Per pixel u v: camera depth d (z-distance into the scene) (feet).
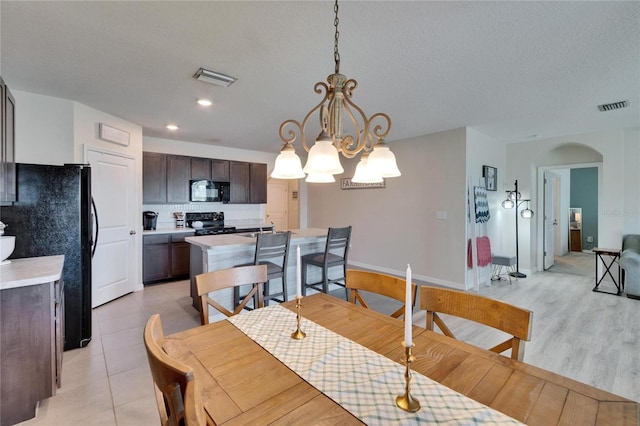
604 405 2.72
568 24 6.09
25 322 5.60
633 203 14.12
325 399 2.85
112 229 12.12
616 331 9.57
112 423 5.51
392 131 14.67
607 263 14.82
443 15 5.81
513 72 8.23
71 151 10.27
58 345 6.44
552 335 9.32
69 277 8.07
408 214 16.24
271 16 5.84
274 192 26.43
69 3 5.45
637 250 13.51
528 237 17.22
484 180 15.38
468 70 8.12
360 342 4.02
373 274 5.71
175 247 15.37
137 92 9.65
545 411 2.66
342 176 19.99
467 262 14.10
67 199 8.02
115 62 7.71
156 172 15.53
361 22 6.02
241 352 3.74
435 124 13.44
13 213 7.46
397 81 8.80
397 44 6.83
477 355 3.67
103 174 11.64
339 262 11.50
